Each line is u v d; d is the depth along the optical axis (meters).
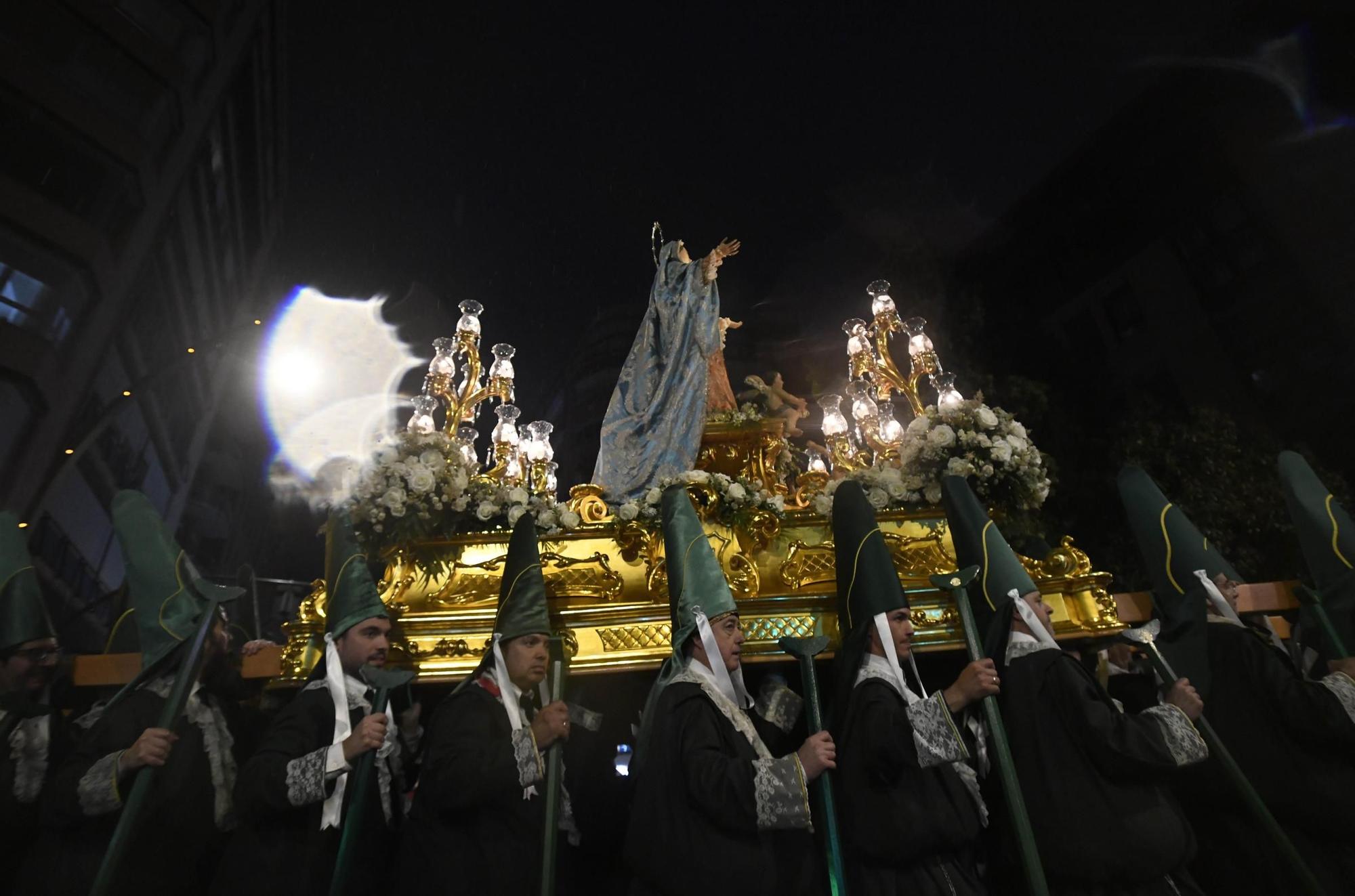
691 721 3.96
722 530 5.86
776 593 5.73
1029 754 4.19
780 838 3.84
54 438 18.23
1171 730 3.99
